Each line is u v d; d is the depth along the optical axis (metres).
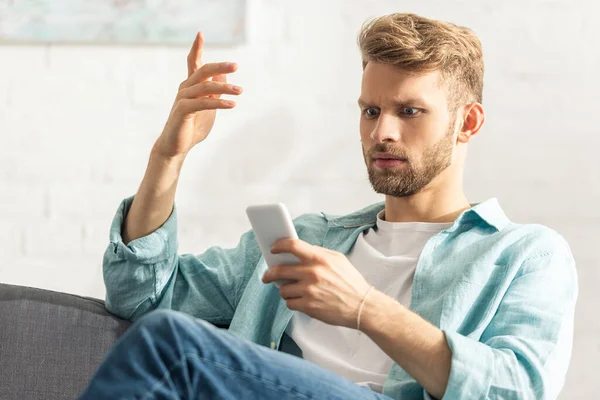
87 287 2.97
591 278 2.93
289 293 1.77
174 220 2.18
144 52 2.98
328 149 2.97
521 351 1.77
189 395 1.49
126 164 2.98
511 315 1.86
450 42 2.05
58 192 2.98
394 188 2.04
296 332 2.12
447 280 1.98
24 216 2.98
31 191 2.98
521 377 1.74
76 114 2.99
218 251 2.34
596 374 2.91
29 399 1.96
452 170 2.12
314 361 2.04
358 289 1.76
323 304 1.74
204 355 1.50
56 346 2.02
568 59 2.95
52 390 1.98
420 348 1.73
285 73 2.98
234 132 2.97
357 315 1.74
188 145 2.12
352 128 2.97
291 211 2.96
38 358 1.99
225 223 2.96
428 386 1.75
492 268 1.96
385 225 2.15
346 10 2.98
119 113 2.98
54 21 2.95
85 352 2.03
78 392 1.99
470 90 2.12
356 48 2.98
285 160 2.96
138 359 1.47
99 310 2.11
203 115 2.19
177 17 2.95
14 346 1.99
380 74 2.04
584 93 2.95
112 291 2.12
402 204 2.13
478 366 1.72
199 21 2.94
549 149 2.95
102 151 2.98
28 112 2.98
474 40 2.14
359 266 2.13
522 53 2.96
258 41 2.97
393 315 1.75
